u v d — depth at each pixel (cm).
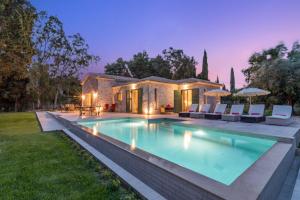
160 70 3572
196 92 1694
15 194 285
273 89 1611
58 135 760
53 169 384
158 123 1218
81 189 300
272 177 262
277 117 880
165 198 274
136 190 285
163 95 1791
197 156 539
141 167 339
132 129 1003
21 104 2975
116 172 350
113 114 1641
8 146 568
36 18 1150
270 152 393
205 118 1191
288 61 1591
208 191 212
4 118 1501
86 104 2352
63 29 2498
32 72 2331
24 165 406
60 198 273
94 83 2111
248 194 203
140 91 1758
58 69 2745
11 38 937
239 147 632
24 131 884
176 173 263
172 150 601
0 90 2569
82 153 492
